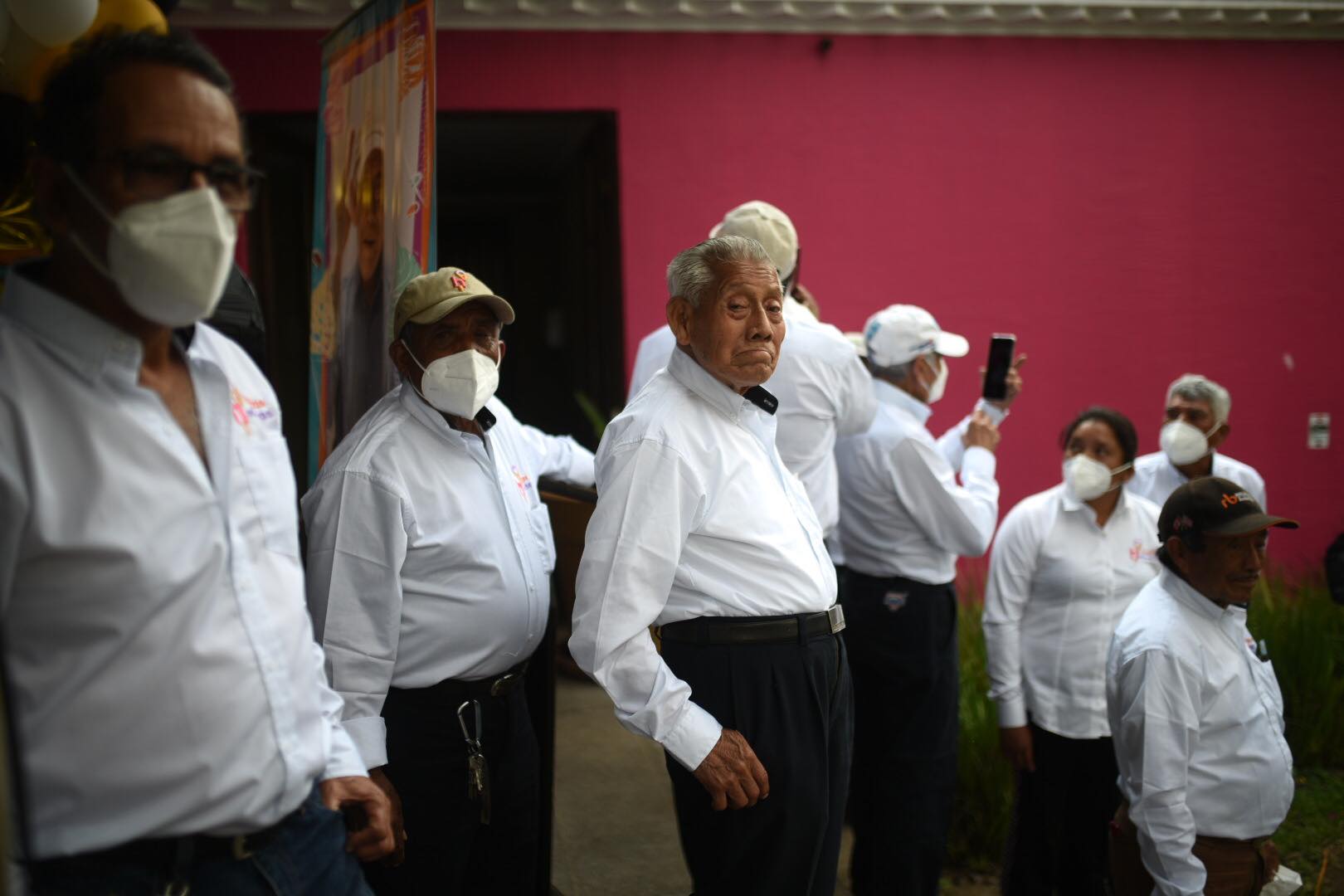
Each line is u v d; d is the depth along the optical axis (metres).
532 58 5.83
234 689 1.30
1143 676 2.43
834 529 3.04
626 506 2.00
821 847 2.14
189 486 1.27
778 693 2.05
